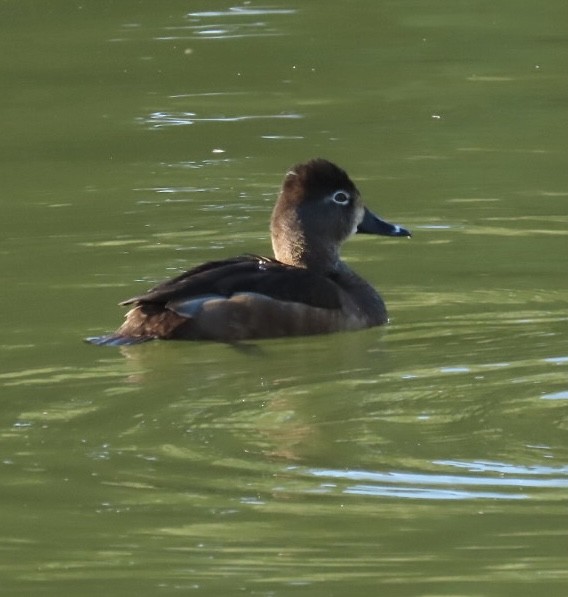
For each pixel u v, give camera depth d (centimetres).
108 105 2186
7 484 995
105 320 1355
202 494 973
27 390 1178
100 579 868
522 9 2617
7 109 2181
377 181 1811
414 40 2472
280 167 1877
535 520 928
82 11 2658
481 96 2186
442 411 1116
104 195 1769
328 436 1068
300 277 1362
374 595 843
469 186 1778
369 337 1330
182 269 1498
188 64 2361
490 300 1412
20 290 1434
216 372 1226
